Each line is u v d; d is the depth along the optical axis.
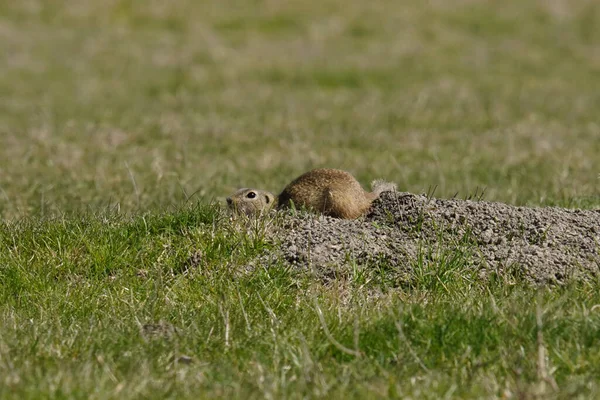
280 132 40.50
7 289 17.75
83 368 13.75
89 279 18.20
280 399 12.84
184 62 61.06
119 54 63.31
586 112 47.16
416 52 65.50
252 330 15.30
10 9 72.38
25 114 45.56
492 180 30.58
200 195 27.03
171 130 40.25
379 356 14.29
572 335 14.53
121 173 30.53
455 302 16.12
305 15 74.81
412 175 31.58
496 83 56.50
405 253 18.33
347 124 42.97
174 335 15.00
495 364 14.01
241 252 18.53
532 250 18.33
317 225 19.30
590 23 75.62
